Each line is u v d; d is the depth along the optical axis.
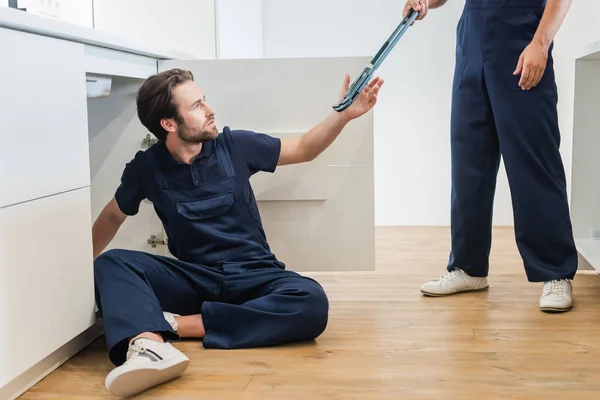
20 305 1.46
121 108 2.22
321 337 1.88
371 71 1.94
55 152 1.59
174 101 1.81
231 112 2.19
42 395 1.52
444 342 1.82
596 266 2.28
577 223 2.72
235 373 1.61
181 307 1.90
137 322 1.60
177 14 2.64
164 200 1.89
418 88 3.76
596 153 2.69
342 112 1.95
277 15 3.83
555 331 1.90
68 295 1.64
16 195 1.44
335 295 2.37
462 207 2.31
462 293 2.36
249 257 1.92
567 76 3.46
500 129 2.18
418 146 3.80
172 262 1.88
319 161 2.16
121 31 2.67
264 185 2.17
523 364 1.64
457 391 1.48
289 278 1.86
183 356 1.57
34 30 1.49
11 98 1.43
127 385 1.46
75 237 1.67
